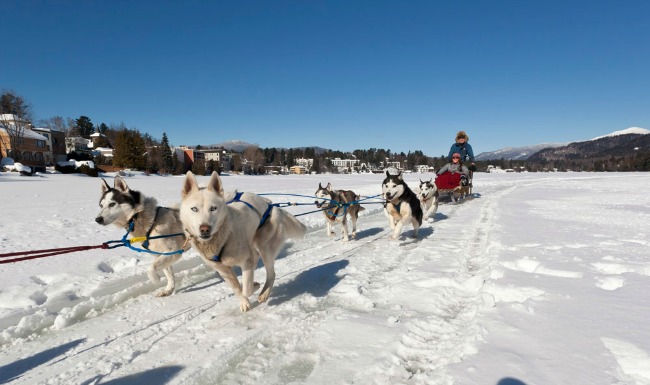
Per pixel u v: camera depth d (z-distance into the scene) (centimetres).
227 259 388
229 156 9738
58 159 6319
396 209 717
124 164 5891
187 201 379
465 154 1469
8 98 5038
